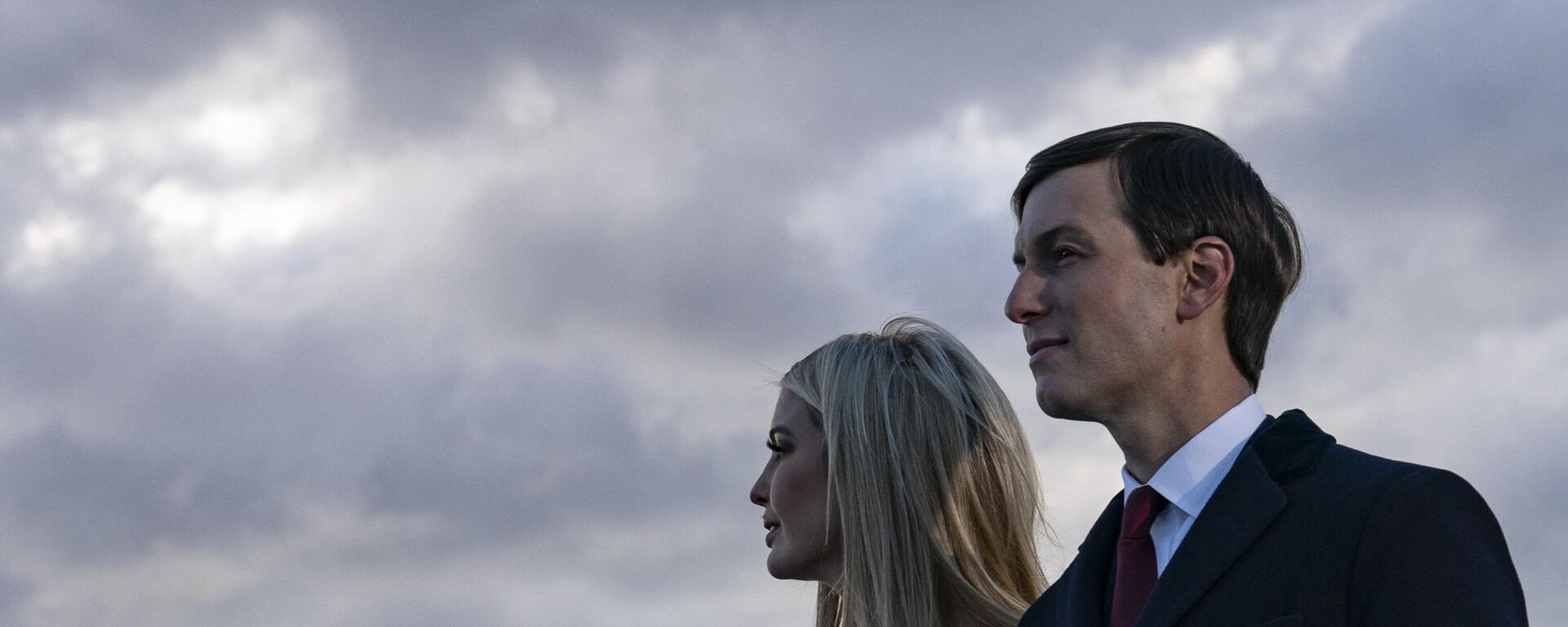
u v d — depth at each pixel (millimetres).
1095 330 2590
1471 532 2246
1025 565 4387
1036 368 2668
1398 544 2242
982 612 4234
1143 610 2434
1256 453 2516
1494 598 2158
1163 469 2615
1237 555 2393
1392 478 2332
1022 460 4492
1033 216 2707
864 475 4301
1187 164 2643
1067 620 2740
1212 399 2605
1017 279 2719
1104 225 2623
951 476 4305
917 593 4211
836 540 4453
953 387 4418
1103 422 2678
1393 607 2201
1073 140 2738
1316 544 2332
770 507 4629
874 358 4469
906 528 4262
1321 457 2484
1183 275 2609
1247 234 2629
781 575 4527
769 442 4609
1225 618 2346
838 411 4395
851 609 4262
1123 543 2664
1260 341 2656
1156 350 2584
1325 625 2275
